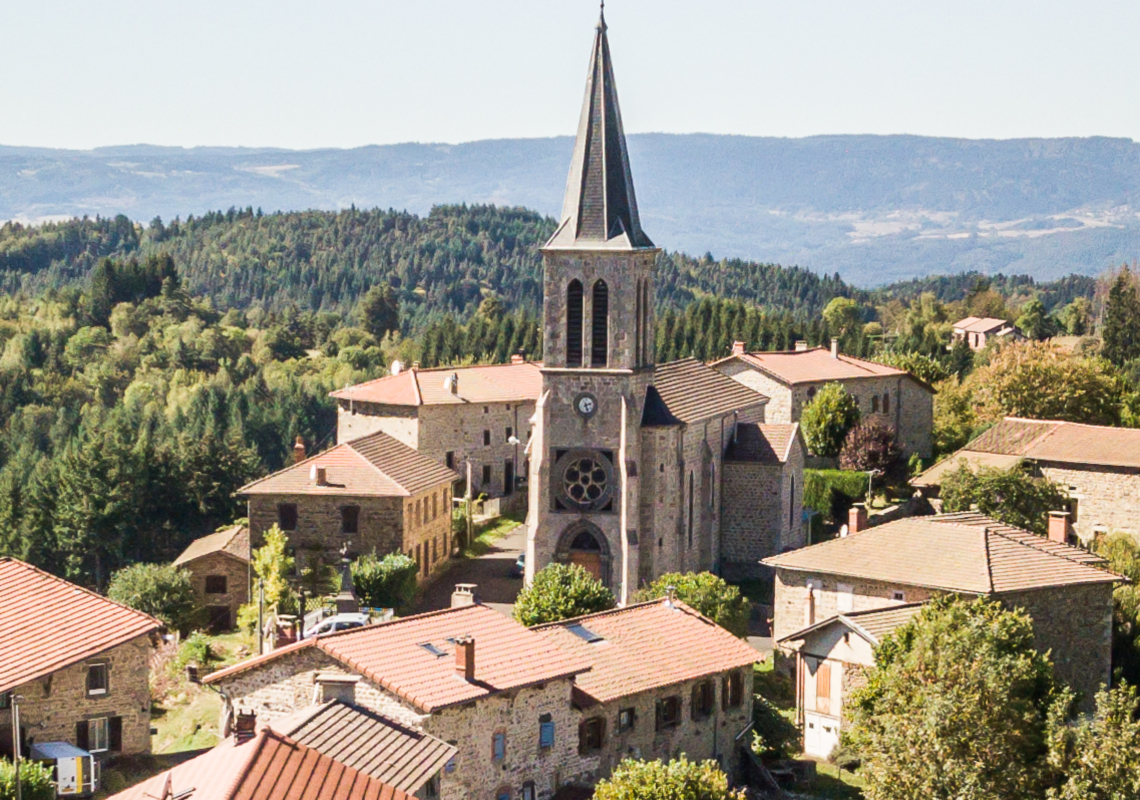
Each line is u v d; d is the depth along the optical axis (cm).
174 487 13212
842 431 11750
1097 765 5319
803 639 6756
